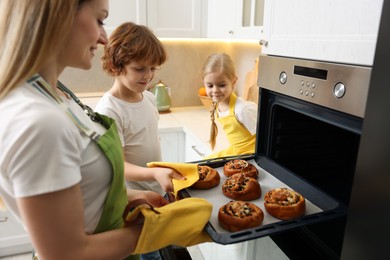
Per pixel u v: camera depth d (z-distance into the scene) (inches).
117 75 44.8
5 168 18.4
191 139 70.3
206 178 34.0
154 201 32.2
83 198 23.2
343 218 27.3
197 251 36.2
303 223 25.0
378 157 17.4
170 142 75.2
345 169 36.4
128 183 47.8
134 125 46.7
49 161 18.2
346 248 20.4
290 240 30.0
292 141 37.3
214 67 54.9
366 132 18.0
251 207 28.6
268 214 29.4
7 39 19.7
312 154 38.4
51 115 18.7
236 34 64.7
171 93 92.4
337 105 25.2
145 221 22.8
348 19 23.8
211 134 60.8
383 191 17.3
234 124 54.1
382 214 17.5
